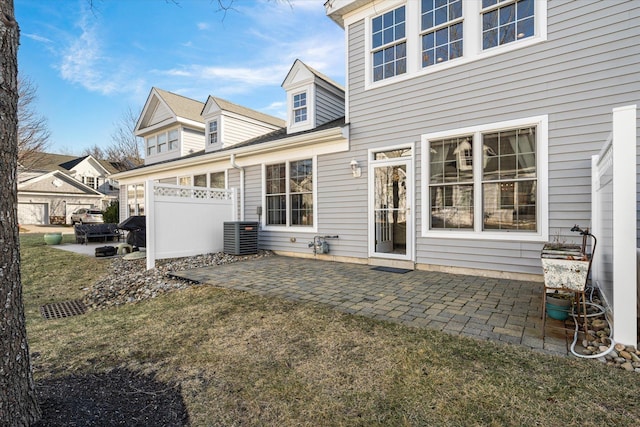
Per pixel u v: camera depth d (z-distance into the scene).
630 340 2.58
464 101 5.68
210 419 1.96
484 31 5.55
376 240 6.82
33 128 21.64
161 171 12.11
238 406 2.08
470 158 5.65
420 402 2.05
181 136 13.22
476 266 5.57
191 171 11.02
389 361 2.55
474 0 5.59
